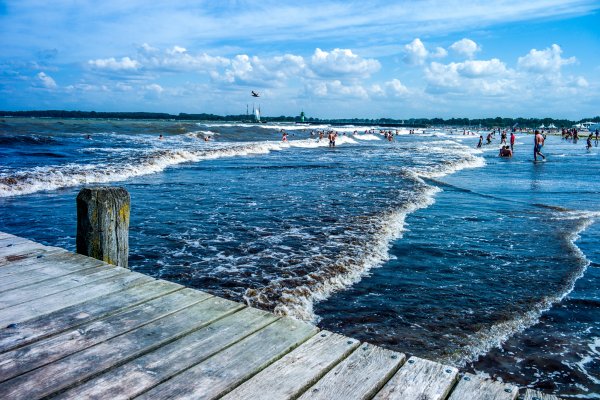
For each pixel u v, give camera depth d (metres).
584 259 8.42
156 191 15.38
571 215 12.60
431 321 5.60
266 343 2.96
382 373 2.62
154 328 3.16
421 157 33.66
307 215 11.41
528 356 4.84
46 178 16.38
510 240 9.66
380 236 9.48
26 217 11.16
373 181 18.66
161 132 55.56
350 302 6.08
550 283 7.11
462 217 11.98
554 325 5.63
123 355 2.78
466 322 5.62
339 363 2.74
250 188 16.31
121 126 66.38
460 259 8.22
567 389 4.26
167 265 7.26
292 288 6.30
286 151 40.22
